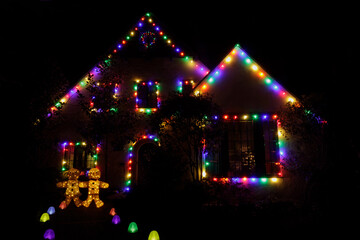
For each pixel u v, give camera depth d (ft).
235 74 35.53
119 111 35.94
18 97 26.94
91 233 21.93
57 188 32.30
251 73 35.55
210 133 29.37
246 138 34.76
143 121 37.68
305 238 20.18
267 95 35.06
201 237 21.02
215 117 30.91
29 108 27.63
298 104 31.01
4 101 26.27
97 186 31.12
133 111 37.78
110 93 35.88
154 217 26.20
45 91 29.12
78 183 31.07
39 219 25.46
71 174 31.01
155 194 29.89
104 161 36.76
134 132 37.22
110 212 27.30
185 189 29.01
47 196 30.35
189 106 28.73
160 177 29.71
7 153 25.73
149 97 38.75
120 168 36.65
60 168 35.24
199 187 28.07
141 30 39.81
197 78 39.24
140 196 30.83
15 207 25.11
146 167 31.81
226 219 24.39
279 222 23.43
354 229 20.80
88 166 37.70
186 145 33.14
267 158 34.58
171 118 30.22
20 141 26.61
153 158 30.40
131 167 36.45
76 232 22.15
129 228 22.11
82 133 34.09
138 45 39.45
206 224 23.67
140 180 36.45
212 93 34.99
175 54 39.73
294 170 30.17
